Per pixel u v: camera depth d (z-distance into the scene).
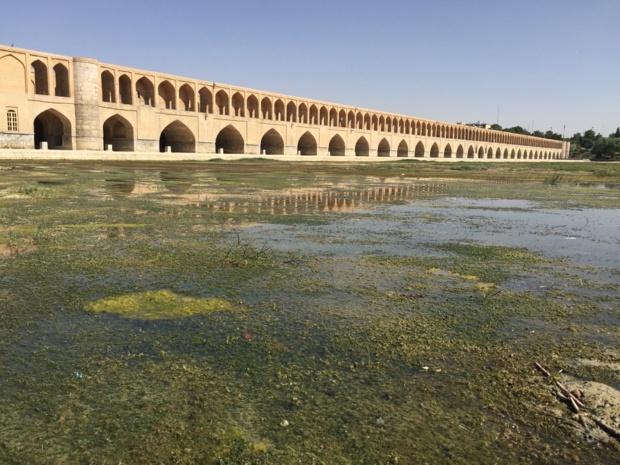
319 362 2.56
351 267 4.72
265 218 7.99
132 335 2.88
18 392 2.18
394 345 2.81
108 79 37.84
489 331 3.06
